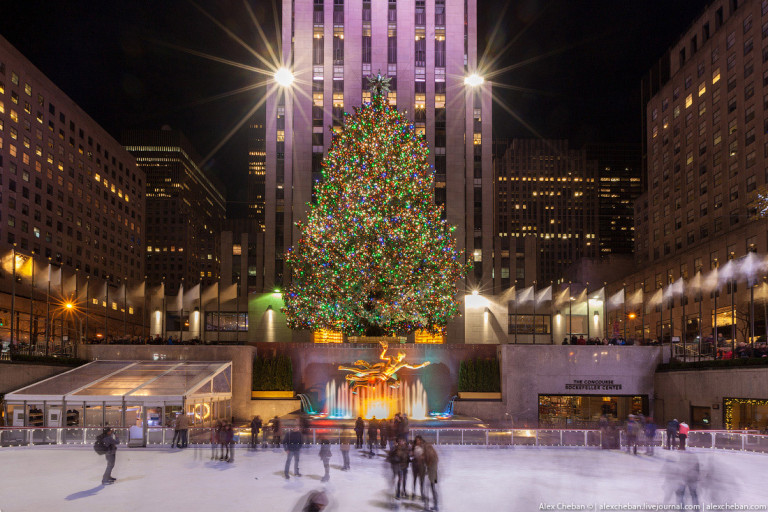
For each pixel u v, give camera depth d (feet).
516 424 150.20
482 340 220.23
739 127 273.75
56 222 331.57
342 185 165.17
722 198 287.28
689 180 320.09
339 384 156.15
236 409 148.56
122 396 116.98
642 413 160.25
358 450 100.17
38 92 317.63
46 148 323.57
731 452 99.81
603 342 171.94
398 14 261.65
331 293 164.14
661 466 83.87
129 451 99.35
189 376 132.77
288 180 256.52
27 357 132.67
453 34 261.24
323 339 209.77
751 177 264.11
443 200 249.55
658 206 355.36
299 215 248.52
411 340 220.02
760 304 234.99
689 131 321.73
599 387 157.58
